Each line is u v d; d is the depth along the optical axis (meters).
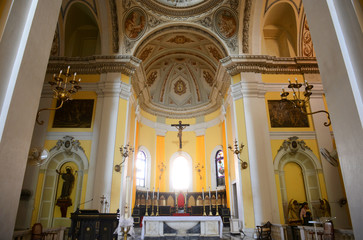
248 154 10.34
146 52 14.14
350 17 2.87
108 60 11.30
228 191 13.46
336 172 10.28
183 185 16.30
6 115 2.48
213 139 16.20
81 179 10.32
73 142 10.57
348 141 2.78
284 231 7.97
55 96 6.03
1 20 2.61
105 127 10.52
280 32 12.89
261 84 11.35
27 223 9.52
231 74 11.72
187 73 17.45
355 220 2.68
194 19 12.34
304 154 10.66
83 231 6.55
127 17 11.65
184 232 8.96
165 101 17.56
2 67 2.58
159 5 11.82
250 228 9.51
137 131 14.33
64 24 11.90
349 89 2.74
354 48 2.78
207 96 17.25
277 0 11.39
